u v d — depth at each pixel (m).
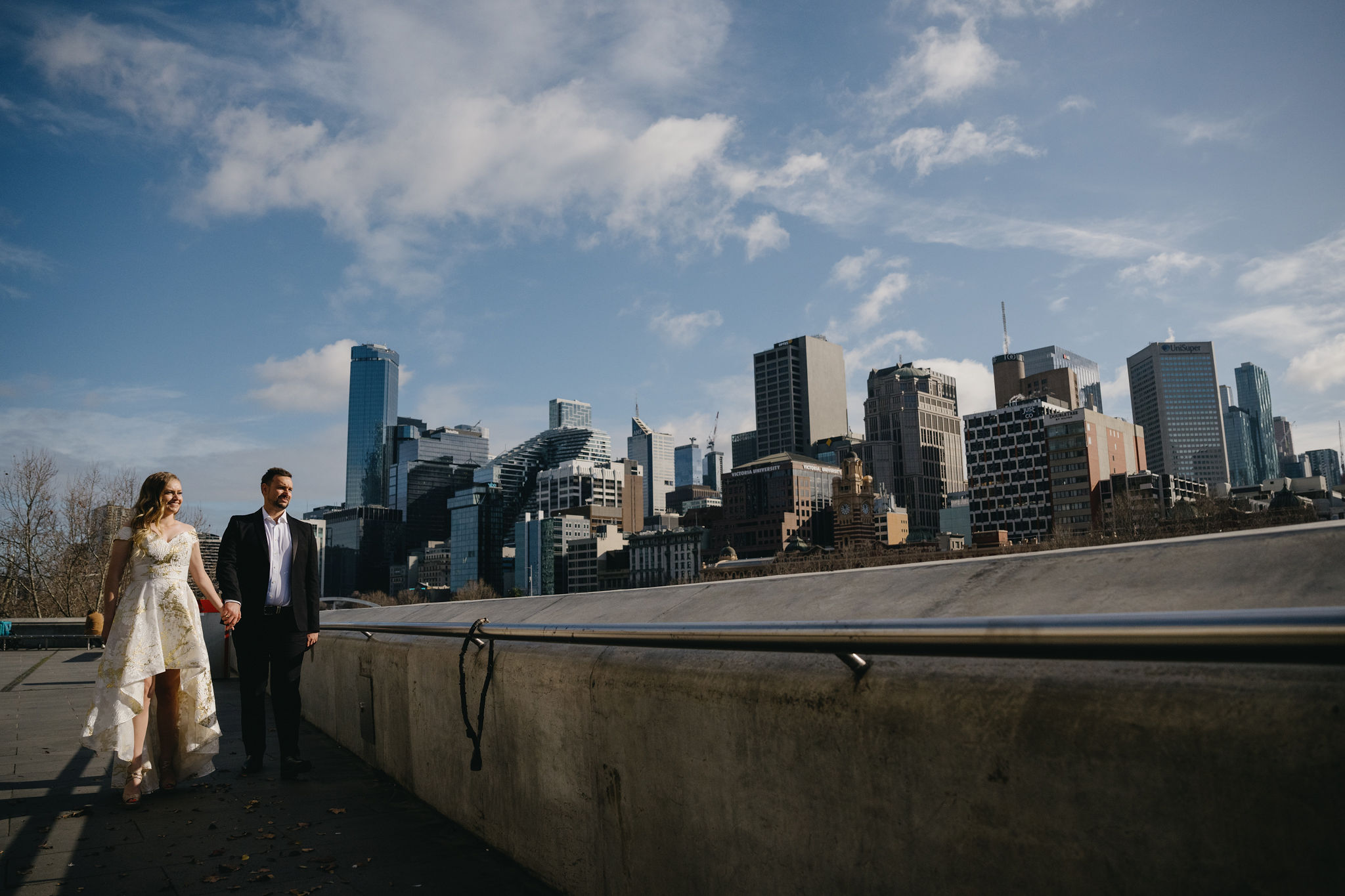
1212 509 128.25
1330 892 1.16
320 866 3.68
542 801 3.44
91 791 5.18
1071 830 1.50
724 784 2.39
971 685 1.71
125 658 4.80
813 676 2.11
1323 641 1.04
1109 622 1.33
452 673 4.38
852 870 1.96
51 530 36.62
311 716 7.84
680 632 2.39
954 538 176.88
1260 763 1.25
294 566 5.86
